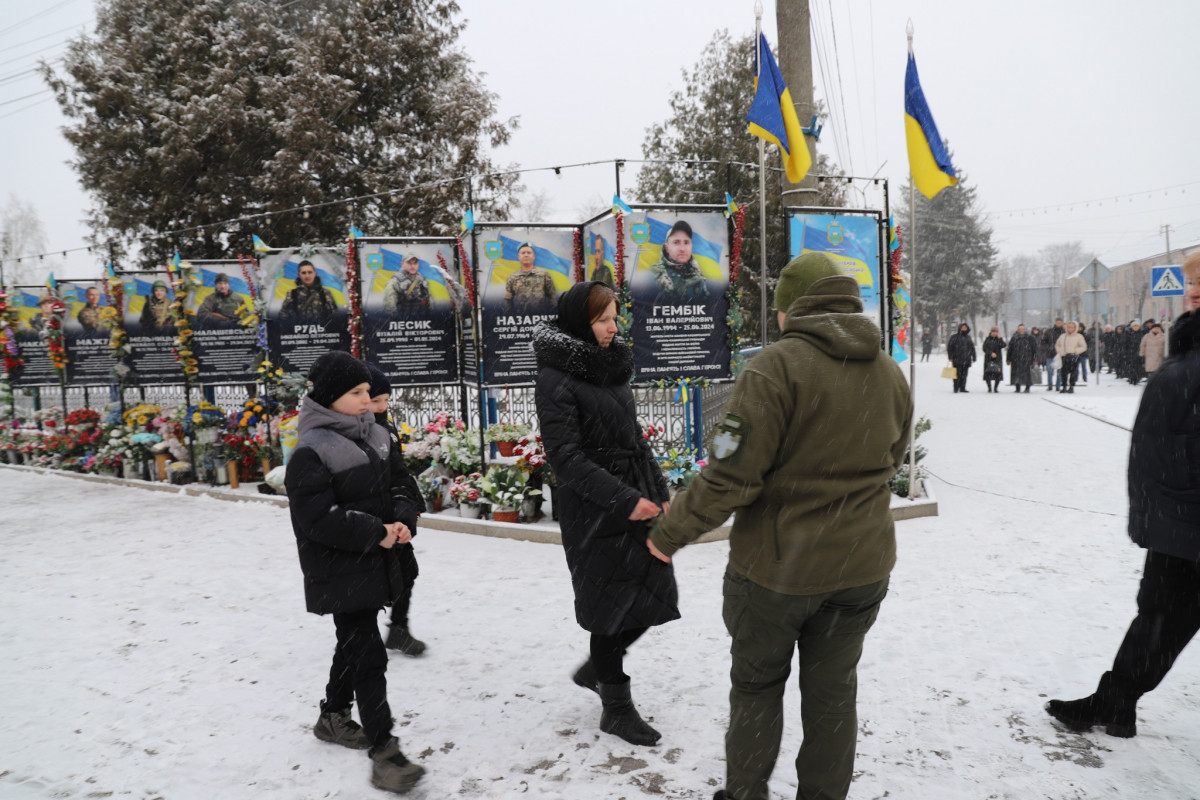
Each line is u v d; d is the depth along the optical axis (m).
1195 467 2.57
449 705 3.36
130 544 6.47
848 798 2.53
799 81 9.10
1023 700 3.22
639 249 6.74
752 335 16.89
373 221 20.03
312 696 3.51
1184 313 2.69
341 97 18.44
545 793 2.64
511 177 20.23
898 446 2.22
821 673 2.19
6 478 10.55
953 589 4.67
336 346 8.61
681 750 2.91
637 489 3.04
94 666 3.89
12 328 12.66
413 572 3.44
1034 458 9.46
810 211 6.89
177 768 2.88
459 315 8.20
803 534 2.05
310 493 2.73
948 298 55.00
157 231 19.91
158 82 19.83
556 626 4.28
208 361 9.62
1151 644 2.78
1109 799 2.50
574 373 2.95
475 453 7.15
